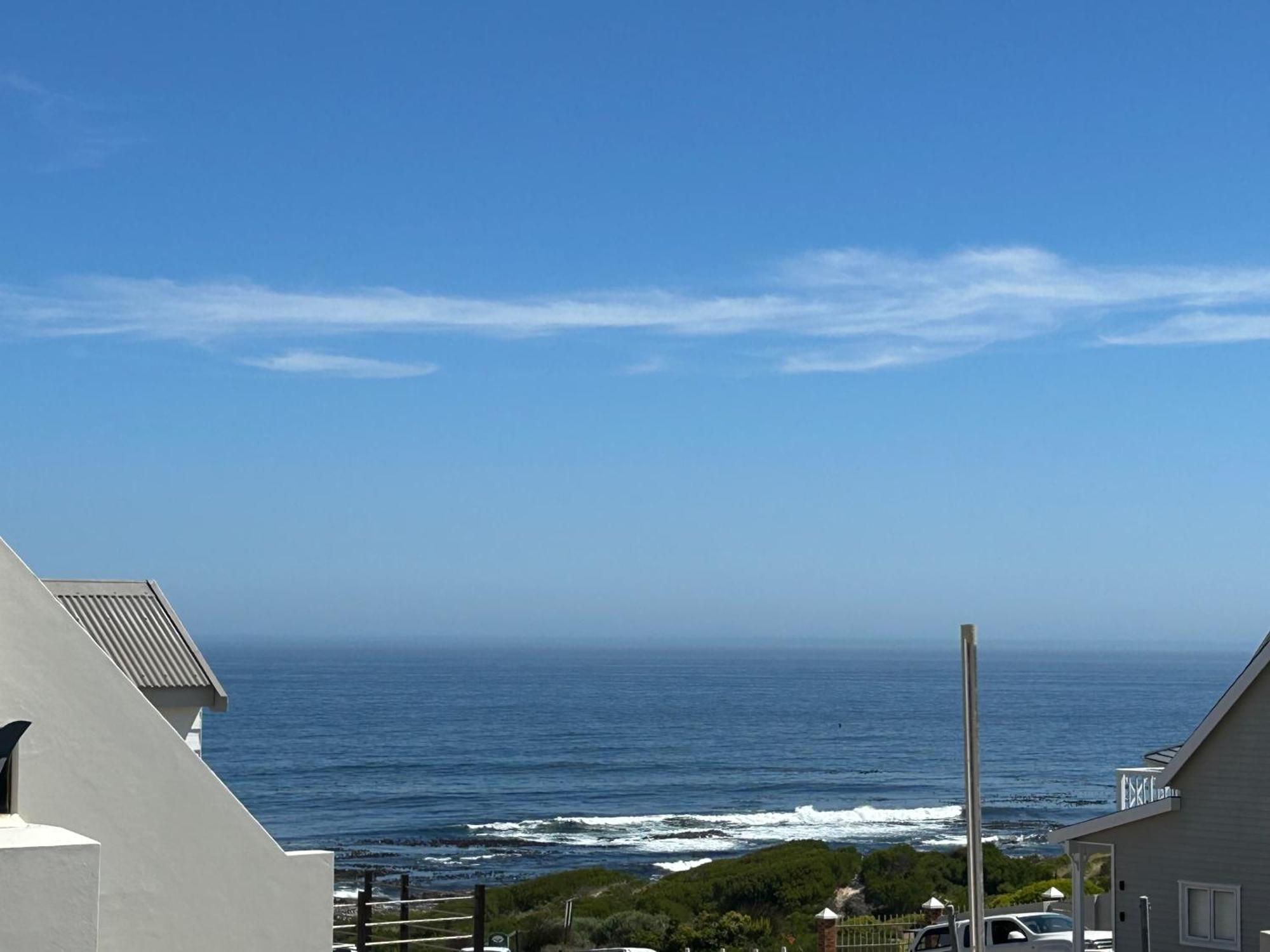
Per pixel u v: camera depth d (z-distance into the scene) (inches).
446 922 1568.7
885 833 3398.1
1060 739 6461.6
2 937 377.1
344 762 5009.8
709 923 1729.8
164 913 459.2
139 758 459.5
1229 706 935.7
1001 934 1119.0
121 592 624.4
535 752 5442.9
